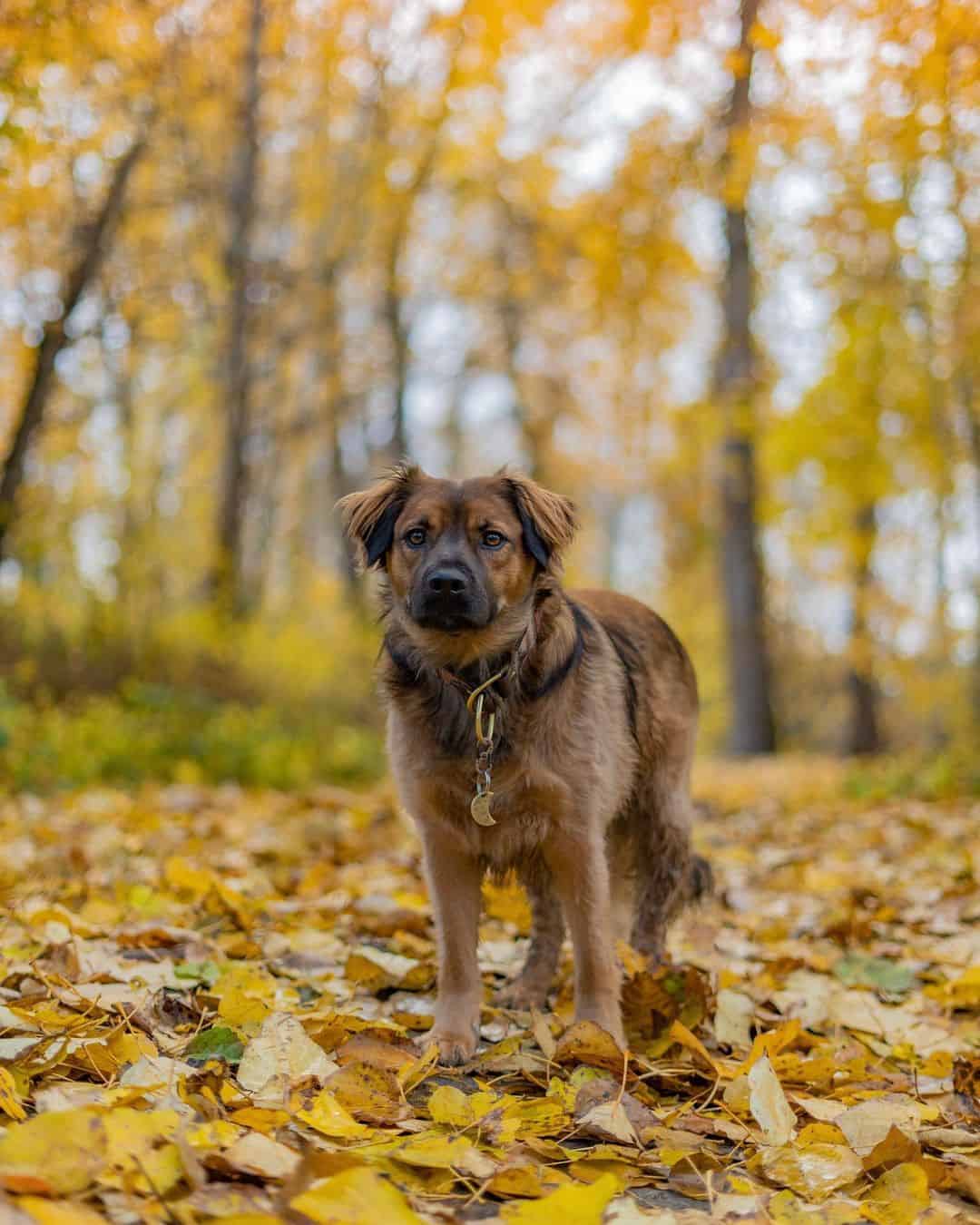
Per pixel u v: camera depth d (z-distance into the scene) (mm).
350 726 14773
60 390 13305
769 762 16766
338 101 16688
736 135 12000
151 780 10305
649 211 16250
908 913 5863
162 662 13125
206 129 14234
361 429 25766
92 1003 3461
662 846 4789
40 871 5754
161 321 15836
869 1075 3643
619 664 4340
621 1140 2857
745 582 18922
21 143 6656
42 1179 2119
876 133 11023
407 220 19750
